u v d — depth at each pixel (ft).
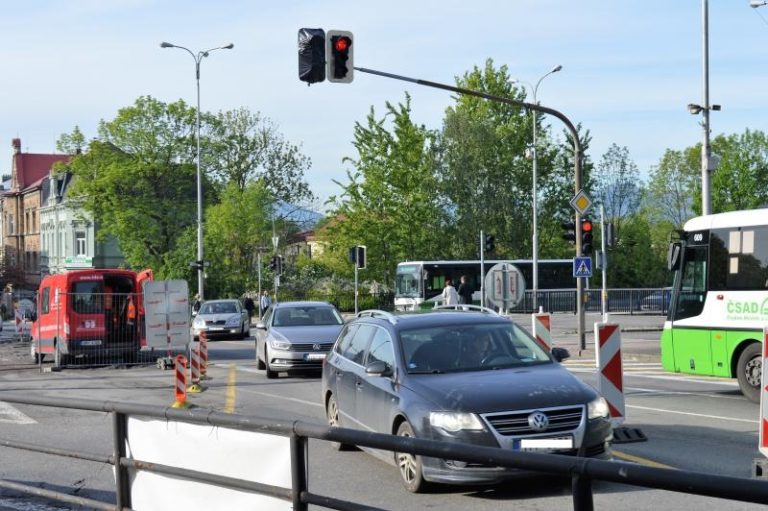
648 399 49.80
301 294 191.72
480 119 215.10
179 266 190.70
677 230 55.11
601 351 34.76
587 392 27.40
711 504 23.17
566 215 216.54
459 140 209.77
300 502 15.40
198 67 167.73
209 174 207.82
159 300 72.95
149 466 18.70
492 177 209.36
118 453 19.58
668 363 55.31
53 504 25.88
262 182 198.18
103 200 197.16
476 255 208.03
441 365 29.63
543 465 11.32
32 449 22.27
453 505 25.55
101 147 199.93
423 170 185.98
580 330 79.87
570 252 217.77
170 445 18.34
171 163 203.62
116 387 61.62
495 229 209.36
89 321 77.92
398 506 25.54
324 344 63.67
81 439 37.70
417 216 184.44
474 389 27.09
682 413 43.68
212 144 205.46
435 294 165.89
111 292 80.23
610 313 165.48
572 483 11.03
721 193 238.68
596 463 10.76
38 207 309.83
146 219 198.39
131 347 79.10
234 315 116.88
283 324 67.21
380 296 190.08
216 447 17.19
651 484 10.17
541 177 215.72
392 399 28.71
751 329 50.11
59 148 205.57
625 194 219.61
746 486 9.37
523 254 213.05
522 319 143.23
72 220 268.62
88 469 30.40
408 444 13.14
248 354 91.09
